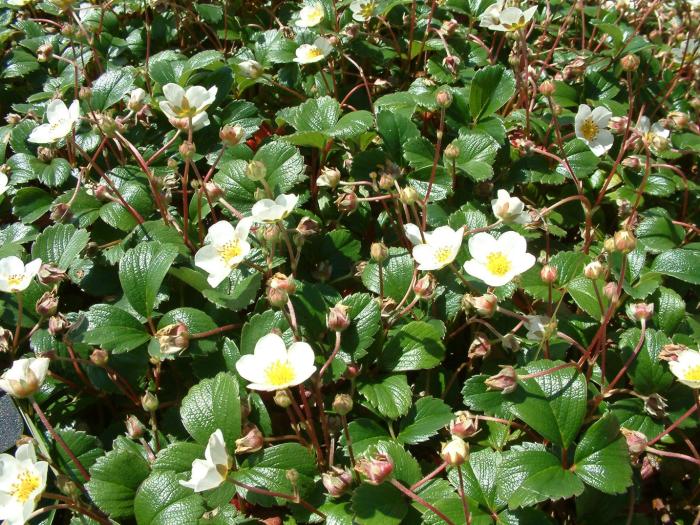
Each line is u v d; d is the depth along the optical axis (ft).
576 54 1.59
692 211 1.38
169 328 0.97
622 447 0.88
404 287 1.09
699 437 1.06
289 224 1.17
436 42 1.51
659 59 1.70
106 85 1.40
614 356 1.05
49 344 1.05
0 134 1.41
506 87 1.35
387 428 1.00
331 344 1.01
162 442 0.98
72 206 1.21
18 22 1.68
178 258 1.13
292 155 1.20
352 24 1.50
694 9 1.70
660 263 1.14
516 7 1.35
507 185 1.31
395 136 1.29
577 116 1.25
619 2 1.61
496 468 0.89
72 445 0.96
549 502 0.98
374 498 0.87
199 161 1.36
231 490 0.87
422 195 1.23
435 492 0.89
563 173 1.30
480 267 0.99
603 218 1.32
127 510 0.89
